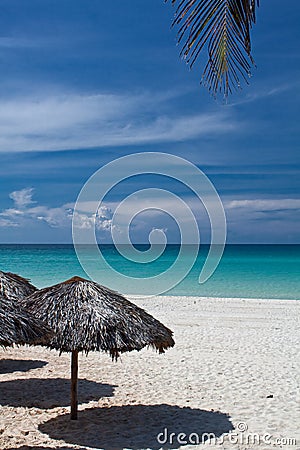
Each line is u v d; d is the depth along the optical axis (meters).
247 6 4.26
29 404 8.32
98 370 10.66
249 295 28.73
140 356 11.98
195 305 21.84
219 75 4.52
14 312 6.02
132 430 7.13
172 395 8.83
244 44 4.40
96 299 6.77
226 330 15.57
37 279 39.47
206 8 4.29
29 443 6.61
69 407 8.15
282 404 8.30
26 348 12.93
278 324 16.78
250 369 10.70
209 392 9.02
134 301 23.19
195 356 11.98
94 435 6.92
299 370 10.61
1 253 94.75
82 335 6.36
